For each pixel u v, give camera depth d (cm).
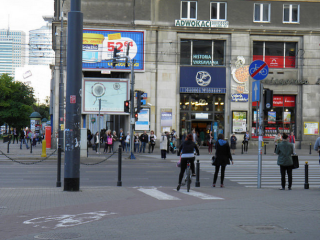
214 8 3744
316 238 647
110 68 3566
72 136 1195
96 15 3581
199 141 3766
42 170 1936
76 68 1191
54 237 650
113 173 1873
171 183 1548
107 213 861
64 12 3594
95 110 3541
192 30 3678
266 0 3744
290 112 3822
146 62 3634
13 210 892
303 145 3775
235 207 945
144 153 3331
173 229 708
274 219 801
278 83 3762
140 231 692
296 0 3766
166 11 3669
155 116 3650
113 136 3250
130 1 3628
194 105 3762
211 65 3744
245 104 3747
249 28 3722
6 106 8250
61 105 3247
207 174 1864
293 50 3825
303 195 1172
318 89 3788
